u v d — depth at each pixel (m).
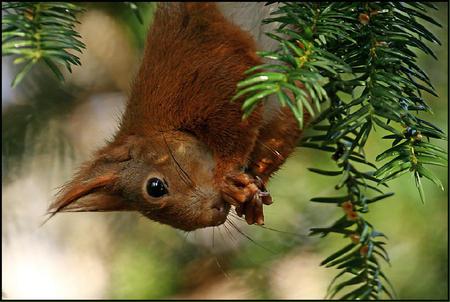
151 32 2.21
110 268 2.38
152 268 2.36
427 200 2.29
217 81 2.18
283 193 2.32
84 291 2.44
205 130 2.18
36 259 2.45
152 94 2.19
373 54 2.11
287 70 2.07
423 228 2.30
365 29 2.12
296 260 2.32
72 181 2.19
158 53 2.20
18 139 2.31
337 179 2.32
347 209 2.17
